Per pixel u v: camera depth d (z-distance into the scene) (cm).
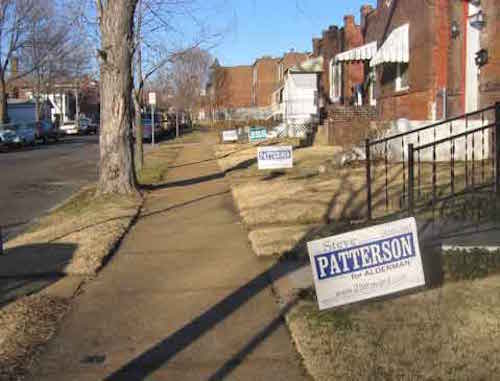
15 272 757
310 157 1967
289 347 502
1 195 1633
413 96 1794
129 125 1365
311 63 3662
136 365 482
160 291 668
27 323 571
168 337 536
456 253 637
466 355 447
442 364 436
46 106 7581
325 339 491
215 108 7494
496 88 1310
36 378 466
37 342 531
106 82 1337
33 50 5288
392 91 2053
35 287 698
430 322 509
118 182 1348
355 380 420
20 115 7238
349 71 3039
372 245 546
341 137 2242
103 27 1328
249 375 455
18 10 4881
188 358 491
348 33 3098
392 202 1009
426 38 1667
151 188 1529
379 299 565
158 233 977
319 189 1214
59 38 5384
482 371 423
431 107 1652
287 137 3312
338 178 1333
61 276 740
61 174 2175
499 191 880
